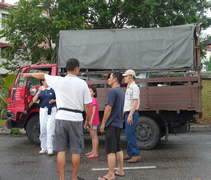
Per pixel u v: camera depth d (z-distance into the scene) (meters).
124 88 6.14
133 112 4.61
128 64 6.30
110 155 3.80
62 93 3.42
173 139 7.64
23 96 6.46
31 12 12.06
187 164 4.73
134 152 4.85
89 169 4.48
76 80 3.46
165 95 5.90
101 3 12.68
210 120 10.17
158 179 3.89
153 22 13.22
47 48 13.59
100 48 6.41
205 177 3.96
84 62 6.42
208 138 7.58
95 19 13.56
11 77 12.02
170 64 6.16
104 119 3.87
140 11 12.77
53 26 11.45
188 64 6.09
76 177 3.50
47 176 4.06
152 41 6.27
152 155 5.52
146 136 6.05
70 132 3.39
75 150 3.41
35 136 6.65
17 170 4.39
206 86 14.99
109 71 6.36
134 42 6.31
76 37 6.52
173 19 13.93
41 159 5.18
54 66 6.76
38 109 6.63
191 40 6.12
